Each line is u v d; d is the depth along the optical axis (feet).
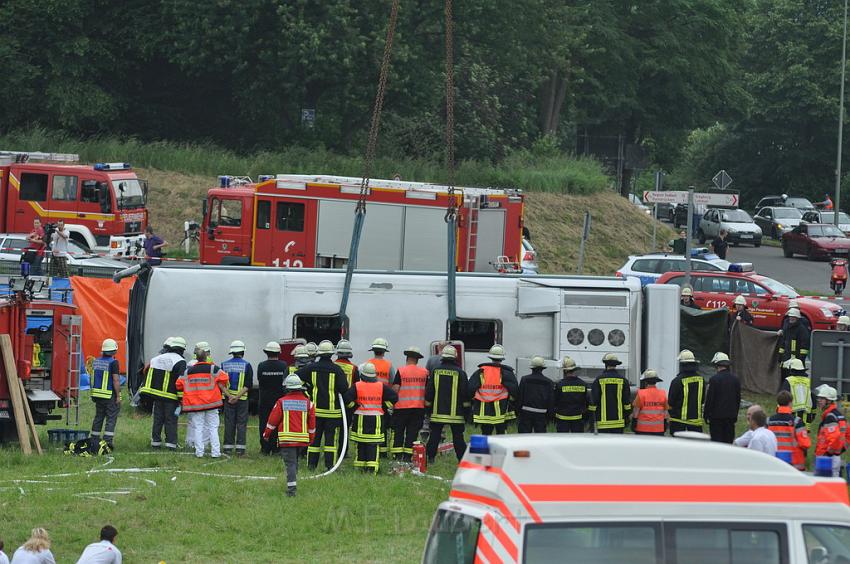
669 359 174.70
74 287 199.31
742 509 58.49
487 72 447.42
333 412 138.41
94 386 142.92
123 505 120.06
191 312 170.81
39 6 415.44
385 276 173.58
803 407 145.48
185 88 466.70
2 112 425.69
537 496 57.16
